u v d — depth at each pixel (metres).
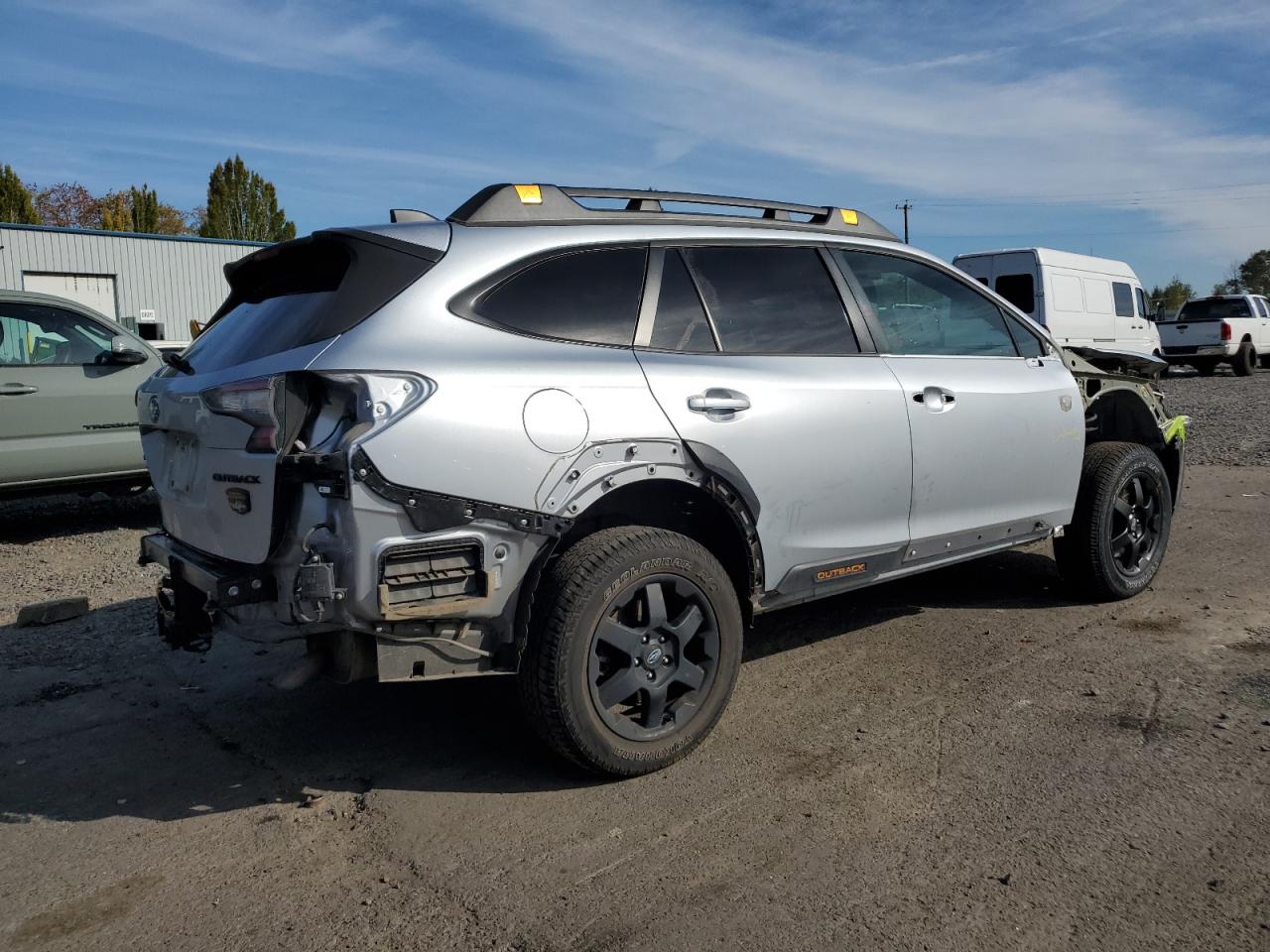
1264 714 3.68
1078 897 2.56
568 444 3.08
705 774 3.33
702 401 3.40
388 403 2.81
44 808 3.26
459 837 2.97
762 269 3.88
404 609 2.84
